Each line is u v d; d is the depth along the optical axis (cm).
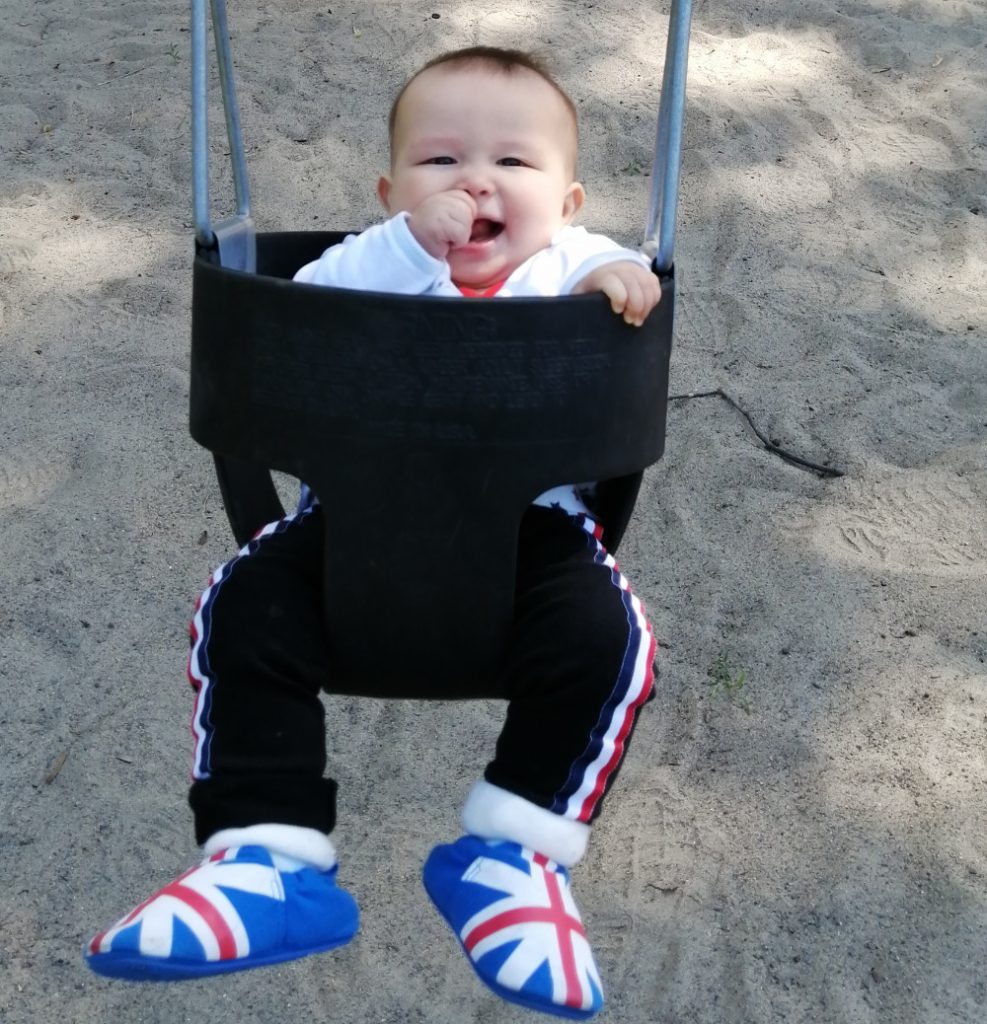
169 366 208
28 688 158
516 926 87
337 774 150
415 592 90
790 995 129
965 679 157
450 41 302
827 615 165
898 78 293
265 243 112
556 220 109
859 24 313
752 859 140
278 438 89
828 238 241
